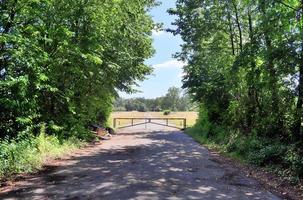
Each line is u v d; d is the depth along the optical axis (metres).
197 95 26.27
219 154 17.53
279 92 14.76
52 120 16.78
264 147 14.84
